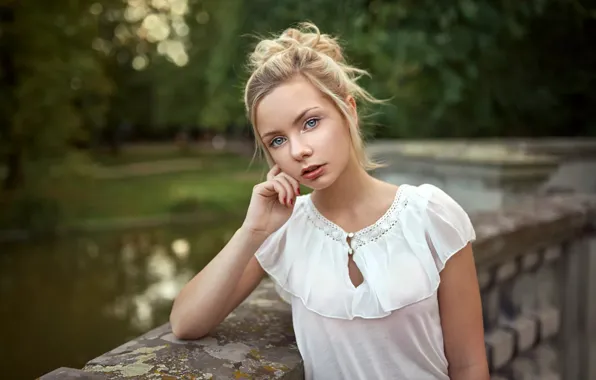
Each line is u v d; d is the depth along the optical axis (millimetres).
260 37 1470
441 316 1363
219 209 16594
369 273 1297
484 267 2064
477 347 1361
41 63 13305
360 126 1455
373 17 7328
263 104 1258
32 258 10391
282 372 1234
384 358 1312
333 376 1350
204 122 17594
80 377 1067
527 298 2473
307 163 1243
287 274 1377
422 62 6977
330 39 1388
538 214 2449
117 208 15672
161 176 23672
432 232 1312
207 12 24062
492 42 6922
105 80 14742
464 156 4531
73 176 13852
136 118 34344
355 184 1355
